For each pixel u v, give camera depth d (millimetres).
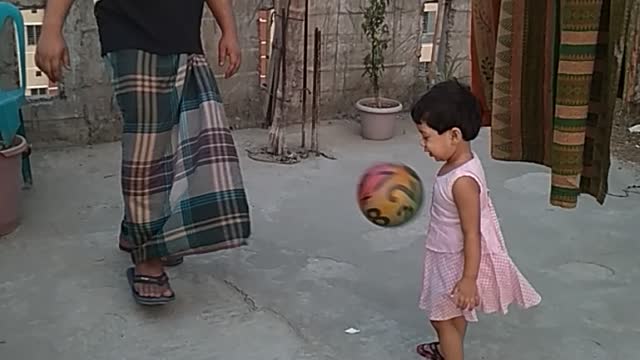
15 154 3586
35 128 4766
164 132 2918
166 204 2977
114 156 4770
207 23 5043
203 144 2986
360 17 5469
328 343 2867
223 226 2977
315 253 3566
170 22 2850
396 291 3246
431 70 5781
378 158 4883
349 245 3652
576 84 2334
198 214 2973
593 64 2354
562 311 3119
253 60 5262
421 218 3943
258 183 4387
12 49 4594
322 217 3955
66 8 2799
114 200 4098
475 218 2402
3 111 3594
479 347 2869
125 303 3102
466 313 2516
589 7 2268
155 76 2848
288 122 5406
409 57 5723
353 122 5594
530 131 2727
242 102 5332
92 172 4492
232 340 2875
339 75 5539
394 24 5582
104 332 2900
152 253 3000
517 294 2561
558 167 2426
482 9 2939
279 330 2941
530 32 2627
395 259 3527
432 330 2967
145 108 2852
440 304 2527
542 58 2621
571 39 2307
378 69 5359
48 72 2799
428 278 2580
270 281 3307
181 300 3135
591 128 2551
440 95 2434
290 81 4781
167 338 2875
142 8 2812
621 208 4152
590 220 3986
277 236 3723
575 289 3293
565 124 2377
